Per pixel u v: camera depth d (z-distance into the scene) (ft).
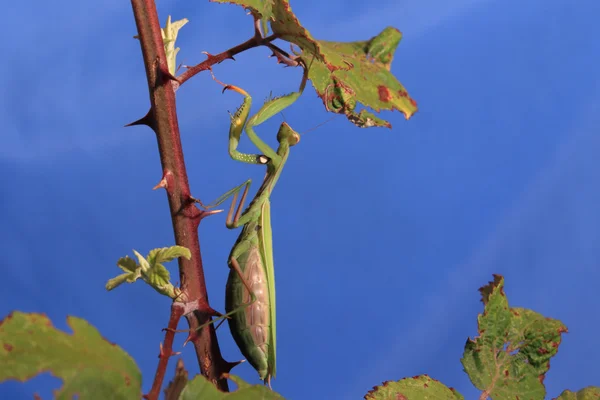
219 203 1.19
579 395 1.13
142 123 1.09
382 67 1.12
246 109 1.20
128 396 0.89
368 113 1.15
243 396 0.99
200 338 1.09
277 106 1.21
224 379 1.10
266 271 1.24
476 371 1.14
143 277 1.07
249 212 1.24
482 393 1.14
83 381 0.86
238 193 1.23
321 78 1.12
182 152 1.09
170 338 1.06
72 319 0.94
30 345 0.87
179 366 1.02
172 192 1.09
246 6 1.07
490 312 1.15
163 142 1.09
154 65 1.08
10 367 0.83
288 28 1.07
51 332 0.90
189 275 1.09
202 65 1.10
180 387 1.01
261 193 1.26
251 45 1.10
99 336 0.94
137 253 1.07
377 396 1.11
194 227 1.09
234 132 1.20
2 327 0.88
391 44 1.13
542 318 1.15
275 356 1.24
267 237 1.25
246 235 1.24
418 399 1.11
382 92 1.11
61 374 0.85
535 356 1.15
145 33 1.08
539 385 1.14
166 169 1.09
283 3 1.05
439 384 1.12
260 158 1.24
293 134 1.26
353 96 1.13
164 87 1.09
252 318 1.23
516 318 1.16
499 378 1.14
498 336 1.15
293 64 1.12
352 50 1.12
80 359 0.88
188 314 1.09
